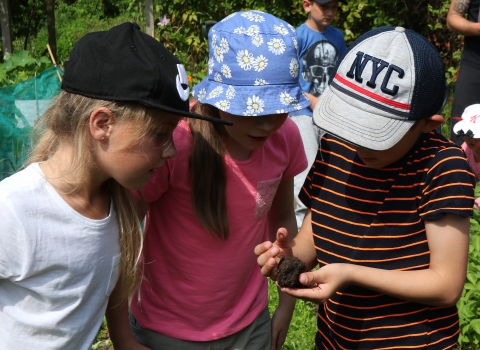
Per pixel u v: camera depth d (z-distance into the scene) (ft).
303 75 18.86
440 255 6.83
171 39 33.01
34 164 6.69
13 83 21.21
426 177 6.93
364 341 7.41
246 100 7.36
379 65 6.72
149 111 6.34
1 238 6.21
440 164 6.85
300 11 31.96
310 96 17.43
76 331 6.93
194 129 7.80
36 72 21.88
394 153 6.99
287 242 7.61
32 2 36.32
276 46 7.50
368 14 33.24
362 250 7.35
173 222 8.09
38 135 6.88
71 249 6.60
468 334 12.56
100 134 6.40
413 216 7.07
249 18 7.68
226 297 8.36
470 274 12.67
